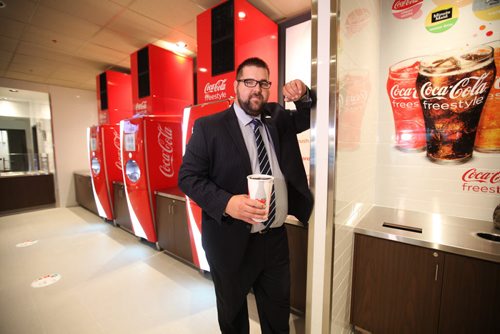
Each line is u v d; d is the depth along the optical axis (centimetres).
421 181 185
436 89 175
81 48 363
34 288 243
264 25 249
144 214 329
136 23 290
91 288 242
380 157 200
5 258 310
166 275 266
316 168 114
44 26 296
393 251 147
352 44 127
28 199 548
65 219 481
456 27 166
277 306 141
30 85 530
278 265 137
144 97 334
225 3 224
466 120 166
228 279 126
